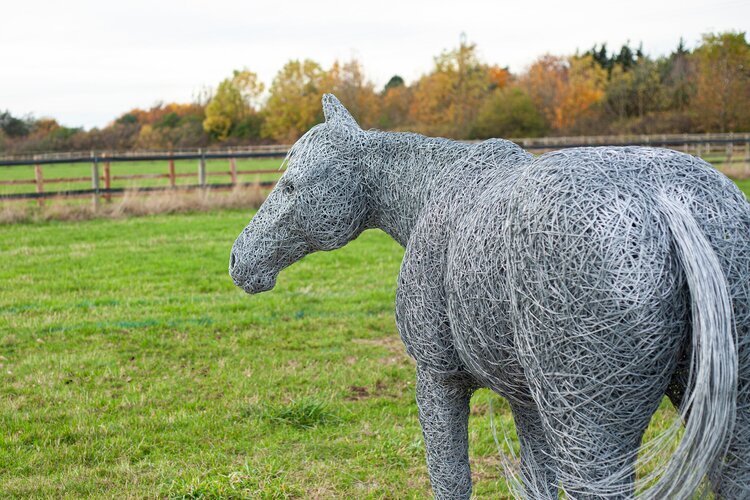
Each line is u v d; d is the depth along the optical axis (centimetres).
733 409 195
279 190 338
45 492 443
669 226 204
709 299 193
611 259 201
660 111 4678
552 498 308
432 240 279
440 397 301
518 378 248
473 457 496
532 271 217
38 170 1730
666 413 542
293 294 963
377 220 335
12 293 955
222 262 1159
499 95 4444
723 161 2367
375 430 537
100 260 1170
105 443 516
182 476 459
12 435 527
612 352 204
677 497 201
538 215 216
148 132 6031
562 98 4866
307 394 614
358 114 4934
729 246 204
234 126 5894
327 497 436
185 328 803
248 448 508
